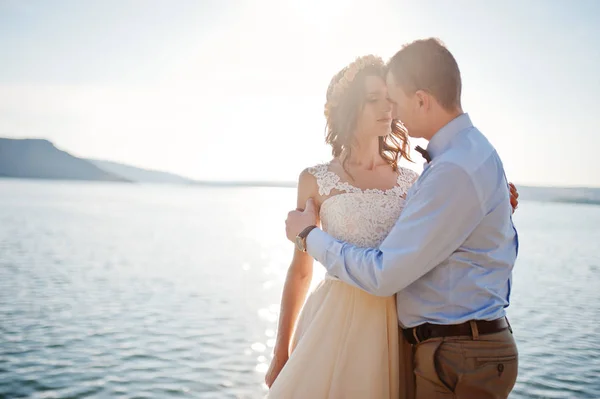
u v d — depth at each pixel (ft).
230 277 57.21
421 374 5.83
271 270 63.26
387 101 6.73
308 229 6.28
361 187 6.88
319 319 6.56
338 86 6.96
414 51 5.70
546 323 37.55
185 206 261.24
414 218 5.40
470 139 5.57
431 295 5.66
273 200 408.05
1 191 391.04
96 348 30.09
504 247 5.65
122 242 92.58
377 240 6.66
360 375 6.33
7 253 73.41
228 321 36.94
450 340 5.51
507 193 5.65
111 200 296.92
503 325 5.61
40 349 29.66
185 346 30.76
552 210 347.36
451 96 5.63
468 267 5.50
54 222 136.15
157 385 24.70
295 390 6.43
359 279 5.69
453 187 5.30
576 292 50.57
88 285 50.31
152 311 39.63
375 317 6.40
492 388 5.50
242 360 28.43
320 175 6.99
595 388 24.64
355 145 6.97
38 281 52.08
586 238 124.98
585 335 34.14
